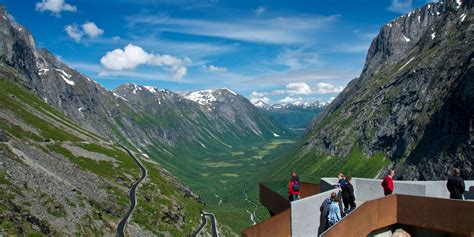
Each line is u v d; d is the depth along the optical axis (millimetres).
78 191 183875
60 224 143875
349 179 31641
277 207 33000
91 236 150250
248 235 26734
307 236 26766
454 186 27531
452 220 23547
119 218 189250
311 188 37156
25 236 120438
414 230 26016
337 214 25656
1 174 152875
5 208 127312
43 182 169000
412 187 31641
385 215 25797
